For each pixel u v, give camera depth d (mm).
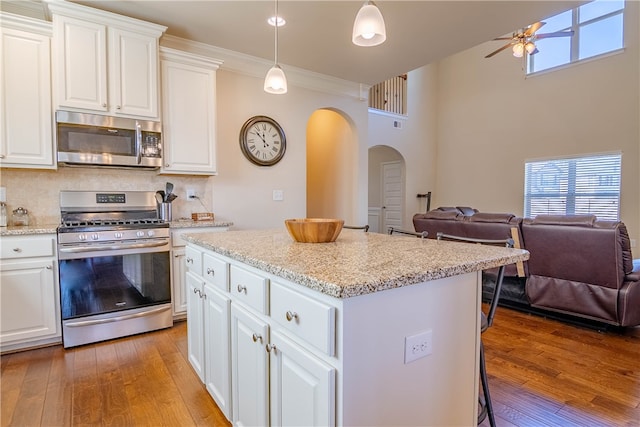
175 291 3008
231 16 2896
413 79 8180
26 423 1685
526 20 2979
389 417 1078
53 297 2494
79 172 3020
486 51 7598
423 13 2846
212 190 3619
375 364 1028
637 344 2617
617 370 2221
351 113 4691
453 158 8297
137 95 2889
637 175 5574
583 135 6172
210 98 3297
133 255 2764
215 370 1784
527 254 1463
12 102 2512
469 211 5387
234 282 1542
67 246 2506
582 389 2002
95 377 2119
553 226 2951
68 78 2627
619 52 5734
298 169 4195
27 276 2404
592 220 2795
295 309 1103
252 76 3812
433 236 3879
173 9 2791
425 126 8430
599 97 5973
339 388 953
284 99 4059
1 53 2467
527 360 2355
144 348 2535
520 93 7035
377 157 8766
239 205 3779
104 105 2756
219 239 1907
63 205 2914
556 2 2686
